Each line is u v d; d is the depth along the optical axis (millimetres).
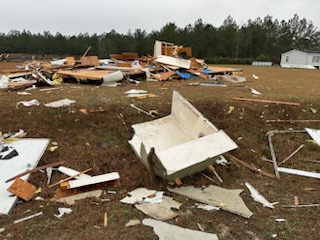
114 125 6457
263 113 7285
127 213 4070
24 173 4848
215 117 7121
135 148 5496
